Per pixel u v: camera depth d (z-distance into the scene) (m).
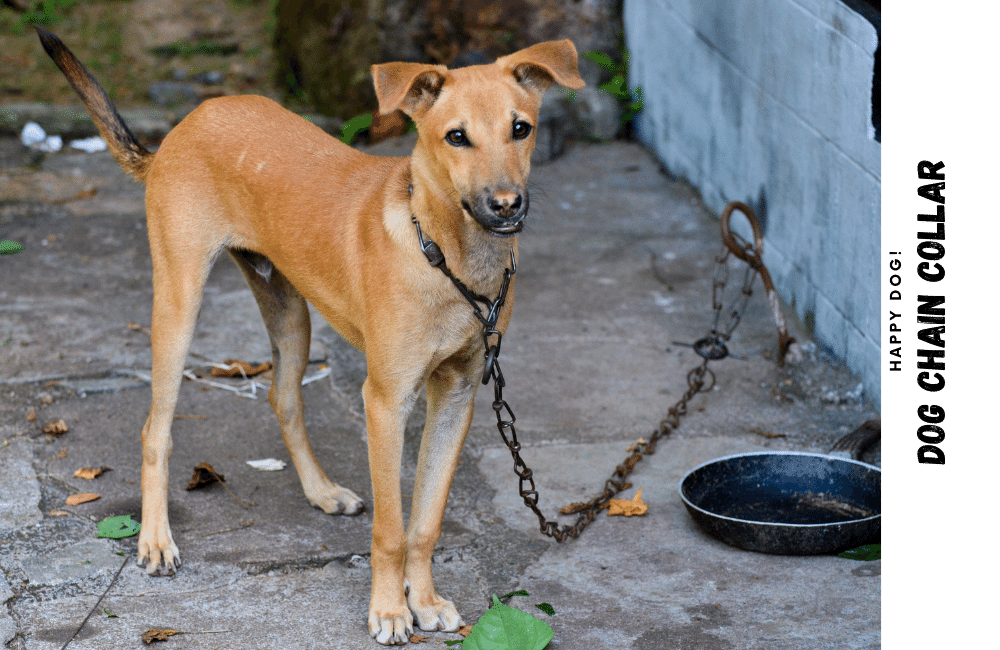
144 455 3.91
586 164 8.88
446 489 3.55
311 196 3.67
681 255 7.08
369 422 3.41
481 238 3.24
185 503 4.29
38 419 4.91
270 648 3.39
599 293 6.52
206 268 3.90
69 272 6.59
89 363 5.45
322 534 4.10
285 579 3.80
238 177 3.82
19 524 4.05
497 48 9.19
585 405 5.22
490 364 3.41
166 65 9.93
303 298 4.13
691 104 8.01
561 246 7.23
